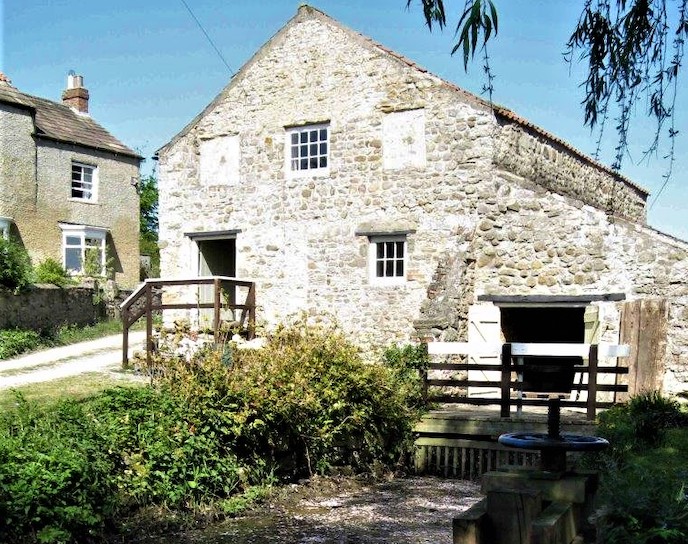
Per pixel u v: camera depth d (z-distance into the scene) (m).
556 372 5.32
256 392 9.33
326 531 7.89
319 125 15.43
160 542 7.30
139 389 9.41
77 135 25.23
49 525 6.51
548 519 3.61
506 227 13.58
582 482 4.00
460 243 13.80
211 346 10.99
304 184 15.44
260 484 9.38
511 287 13.47
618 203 19.05
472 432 10.81
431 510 8.91
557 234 13.17
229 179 16.31
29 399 10.87
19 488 6.49
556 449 4.16
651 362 12.02
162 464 8.17
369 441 10.84
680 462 8.50
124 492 7.66
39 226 23.61
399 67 14.53
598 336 12.64
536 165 15.03
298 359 10.41
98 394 10.35
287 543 7.44
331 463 10.48
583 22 5.34
